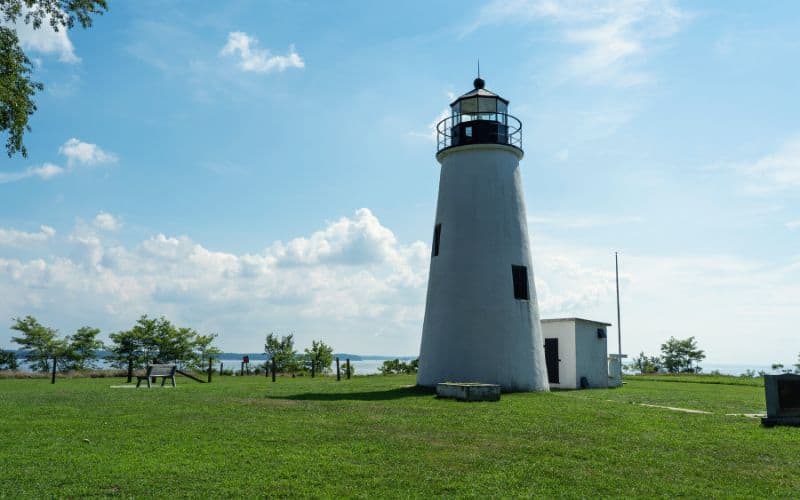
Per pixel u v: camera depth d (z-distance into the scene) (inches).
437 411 642.8
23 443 443.5
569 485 364.8
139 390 881.5
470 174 1007.6
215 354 1716.3
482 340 941.2
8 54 676.1
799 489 367.6
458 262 978.1
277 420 557.6
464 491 346.6
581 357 1195.3
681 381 1520.7
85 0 701.3
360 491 342.0
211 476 363.9
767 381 594.2
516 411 652.7
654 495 349.1
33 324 1585.9
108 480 352.8
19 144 701.9
